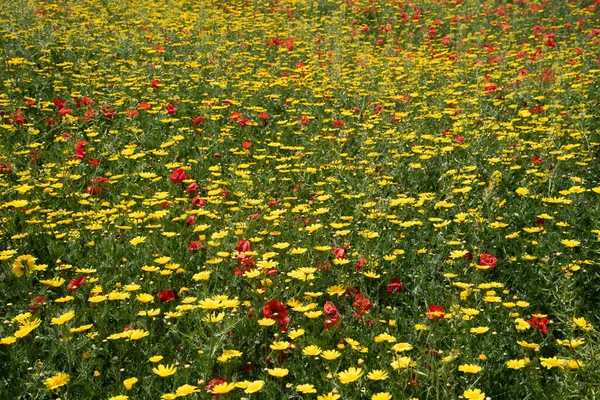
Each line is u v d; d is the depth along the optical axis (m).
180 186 5.09
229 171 5.41
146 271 3.67
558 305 3.17
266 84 8.17
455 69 9.03
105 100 7.05
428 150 5.82
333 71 8.20
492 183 4.24
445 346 3.00
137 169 5.23
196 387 2.61
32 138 5.92
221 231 3.77
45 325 3.04
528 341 3.06
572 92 7.46
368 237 3.79
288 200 4.93
